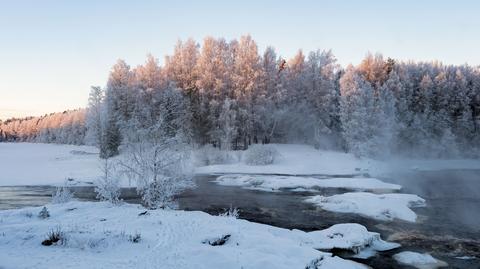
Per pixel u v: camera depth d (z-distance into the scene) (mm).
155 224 13930
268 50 65562
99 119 61219
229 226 14180
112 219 14641
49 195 29547
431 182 39375
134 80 63188
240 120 58188
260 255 10883
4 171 45812
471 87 77812
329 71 62188
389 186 34000
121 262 9664
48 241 11086
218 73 61938
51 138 163625
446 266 13820
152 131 20062
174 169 19594
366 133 54250
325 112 60625
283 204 25766
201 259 10281
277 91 61688
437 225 19891
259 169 48000
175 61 65125
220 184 36531
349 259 14188
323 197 26500
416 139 65938
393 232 18438
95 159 59156
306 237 15477
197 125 58938
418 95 72062
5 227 12695
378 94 60656
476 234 18172
